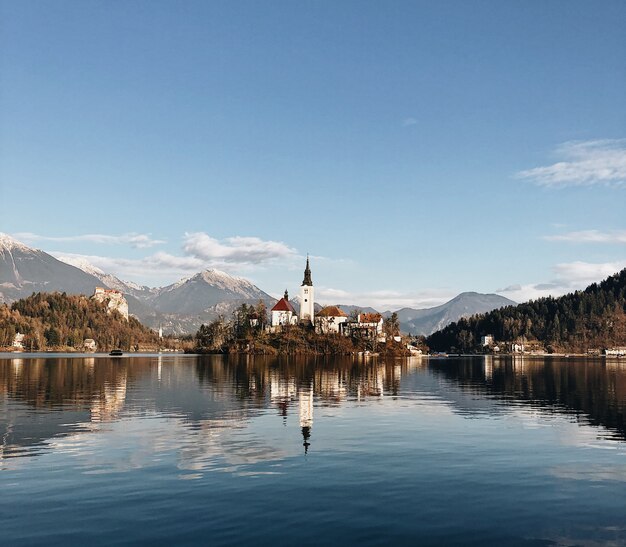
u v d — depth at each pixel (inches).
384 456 1354.6
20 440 1517.0
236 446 1455.5
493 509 968.3
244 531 859.4
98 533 852.6
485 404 2514.8
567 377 5009.8
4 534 850.1
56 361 7583.7
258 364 6983.3
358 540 826.8
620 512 957.8
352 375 4724.4
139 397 2657.5
